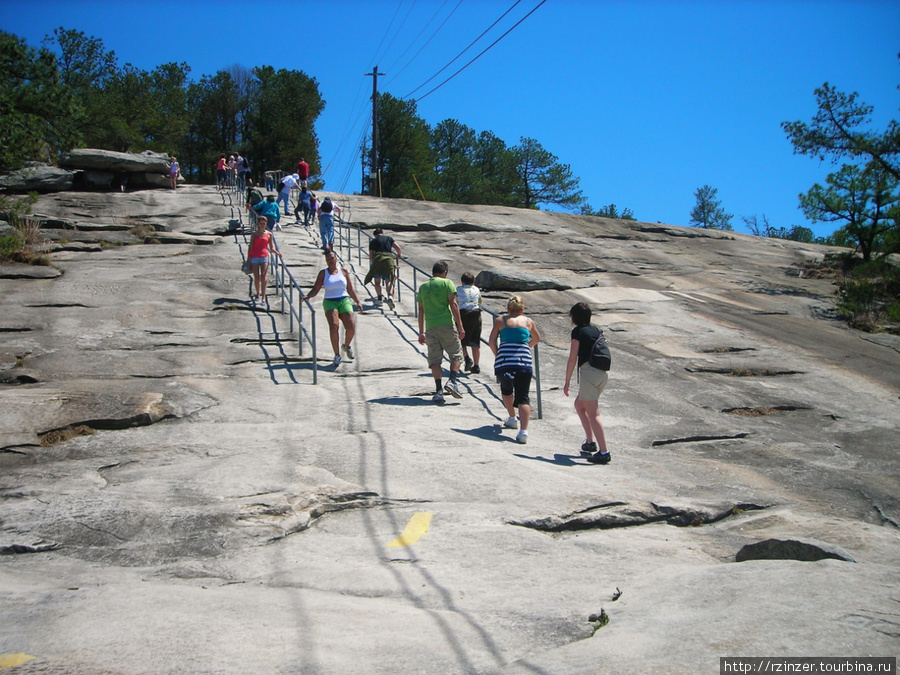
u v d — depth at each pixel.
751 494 7.07
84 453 7.09
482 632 3.55
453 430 8.12
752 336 15.65
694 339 14.81
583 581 4.56
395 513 5.82
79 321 11.91
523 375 8.06
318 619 3.66
